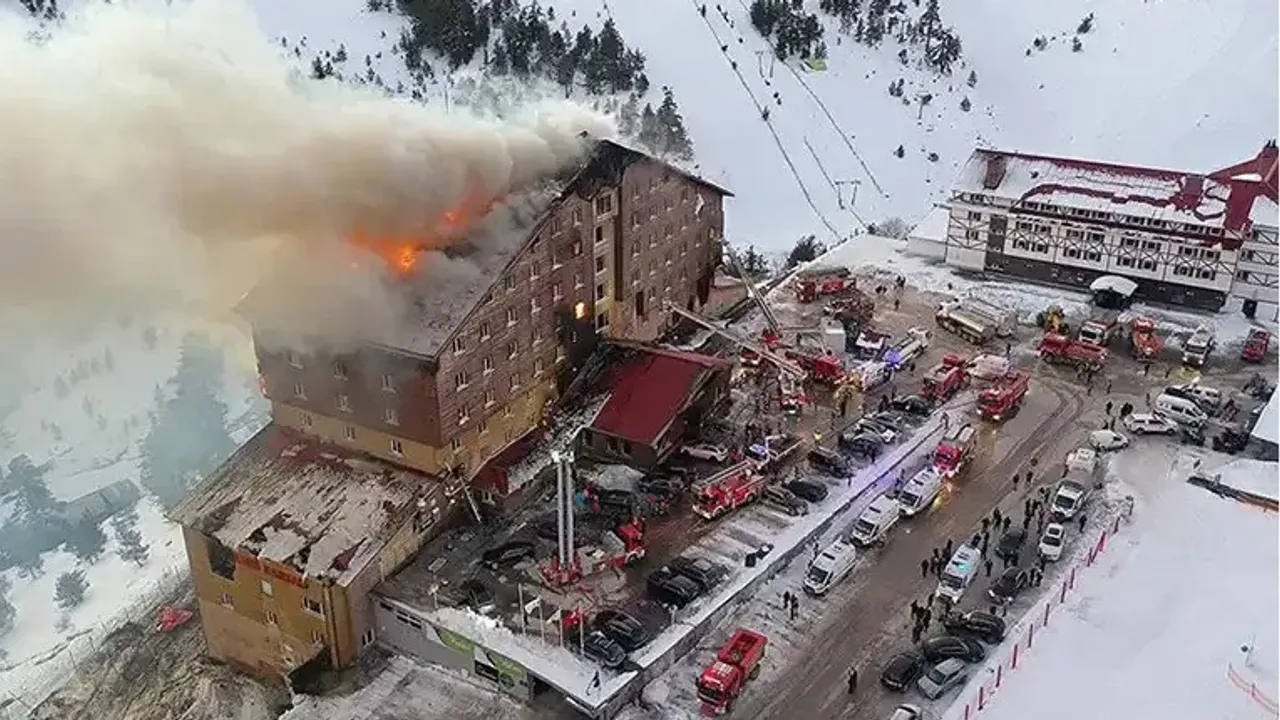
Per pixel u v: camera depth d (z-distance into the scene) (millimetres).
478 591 47406
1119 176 77750
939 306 76188
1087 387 66000
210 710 49812
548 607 46844
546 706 44281
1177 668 44281
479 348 51438
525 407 56062
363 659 47812
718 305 73562
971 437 58469
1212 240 72938
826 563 49344
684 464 56688
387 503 49688
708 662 45344
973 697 43125
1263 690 42688
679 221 66688
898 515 53844
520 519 52656
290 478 51656
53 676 55031
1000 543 51594
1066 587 49156
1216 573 50062
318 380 52250
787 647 46188
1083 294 77812
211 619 51688
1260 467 57594
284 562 46750
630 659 43938
